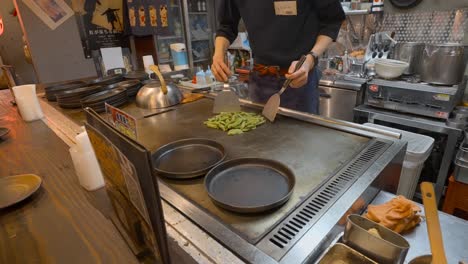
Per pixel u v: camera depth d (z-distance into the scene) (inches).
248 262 18.9
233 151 36.8
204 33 145.8
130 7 115.3
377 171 29.5
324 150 35.5
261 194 27.0
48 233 21.4
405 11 93.3
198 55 145.9
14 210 24.3
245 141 39.7
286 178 29.2
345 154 34.1
